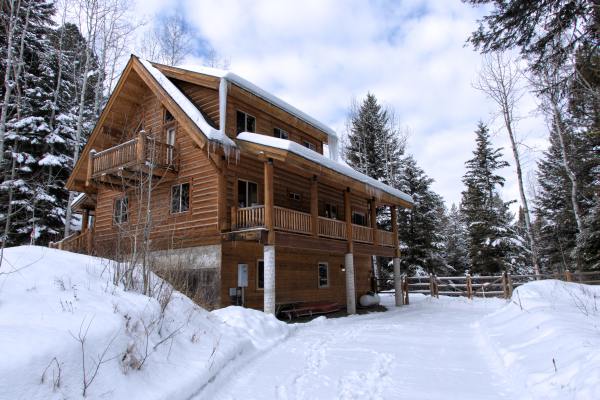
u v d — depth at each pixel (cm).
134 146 1338
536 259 1942
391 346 840
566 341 568
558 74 980
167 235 1295
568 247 2720
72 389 365
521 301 1079
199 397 478
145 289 688
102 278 675
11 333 383
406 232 2878
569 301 1061
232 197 1375
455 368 643
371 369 637
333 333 1034
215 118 1473
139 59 1560
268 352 780
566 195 2530
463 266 3684
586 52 876
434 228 2939
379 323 1247
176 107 1370
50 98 2191
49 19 2147
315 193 1432
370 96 3544
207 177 1377
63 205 2145
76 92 2372
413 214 2888
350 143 3559
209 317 812
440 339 924
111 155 1420
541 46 916
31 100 2073
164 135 1574
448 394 506
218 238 1295
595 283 1775
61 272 615
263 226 1230
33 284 534
